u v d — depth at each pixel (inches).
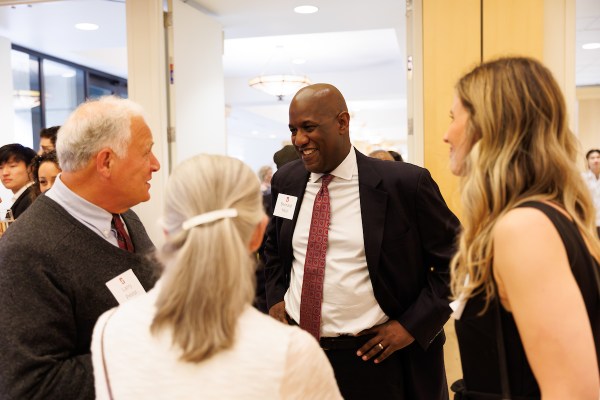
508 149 37.4
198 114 155.1
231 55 299.4
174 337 32.4
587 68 291.6
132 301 36.8
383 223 66.0
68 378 46.3
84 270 51.0
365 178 67.8
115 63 292.2
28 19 194.2
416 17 124.3
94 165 53.4
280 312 73.9
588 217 37.6
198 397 31.6
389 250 65.9
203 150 157.8
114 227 59.0
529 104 37.4
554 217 34.7
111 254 53.6
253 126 570.9
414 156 127.1
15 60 244.1
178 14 144.4
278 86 287.3
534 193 36.9
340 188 69.1
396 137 681.0
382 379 66.0
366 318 66.3
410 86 129.3
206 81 160.6
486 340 39.1
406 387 68.6
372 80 342.3
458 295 40.6
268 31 197.8
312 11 172.4
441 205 67.7
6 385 44.3
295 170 75.4
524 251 33.7
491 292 37.3
